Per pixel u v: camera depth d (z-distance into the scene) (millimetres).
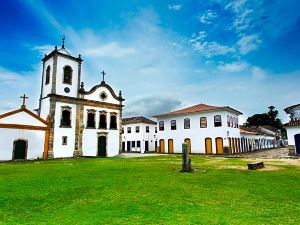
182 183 9781
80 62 33031
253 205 6559
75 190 8648
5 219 5664
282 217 5570
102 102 34312
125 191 8375
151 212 5980
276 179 10648
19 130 25938
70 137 30281
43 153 27500
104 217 5641
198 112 39094
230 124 38188
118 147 35625
